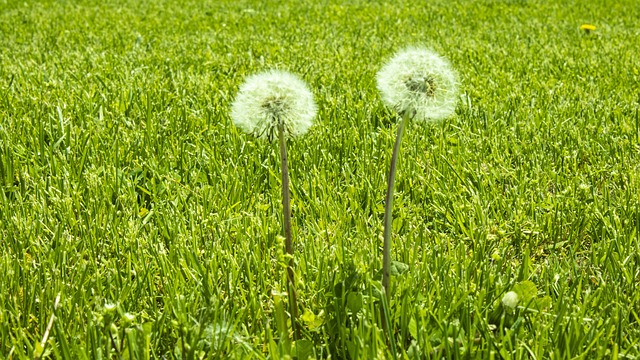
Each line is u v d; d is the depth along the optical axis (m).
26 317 0.73
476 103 1.35
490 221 0.89
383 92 0.66
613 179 1.00
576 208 0.92
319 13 2.83
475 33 2.30
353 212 0.91
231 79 1.54
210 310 0.69
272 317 0.74
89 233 0.85
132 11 2.93
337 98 1.38
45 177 0.99
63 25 2.49
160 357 0.69
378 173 0.99
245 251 0.82
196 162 1.05
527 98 1.38
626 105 1.32
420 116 0.66
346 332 0.68
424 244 0.83
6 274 0.76
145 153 1.07
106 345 0.65
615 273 0.79
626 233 0.85
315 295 0.75
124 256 0.83
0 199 0.93
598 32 2.30
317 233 0.85
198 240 0.85
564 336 0.67
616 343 0.68
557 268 0.80
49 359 0.68
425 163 1.04
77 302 0.74
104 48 2.01
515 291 0.72
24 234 0.84
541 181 1.00
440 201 0.95
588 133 1.15
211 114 1.24
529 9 2.93
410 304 0.71
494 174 1.01
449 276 0.76
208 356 0.66
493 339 0.66
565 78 1.57
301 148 1.07
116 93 1.39
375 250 0.82
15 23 2.54
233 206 0.92
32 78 1.52
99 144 1.09
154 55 1.85
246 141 1.09
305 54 1.88
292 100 0.66
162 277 0.78
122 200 0.92
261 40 2.15
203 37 2.20
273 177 0.99
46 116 1.23
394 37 2.22
